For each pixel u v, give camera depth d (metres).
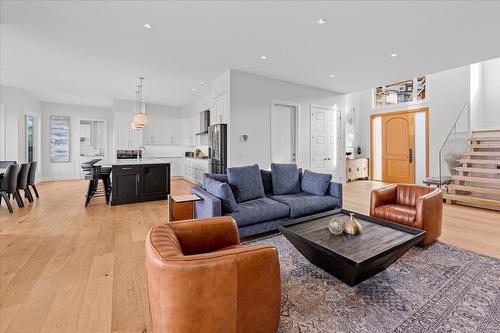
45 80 5.84
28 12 2.96
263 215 3.04
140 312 1.75
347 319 1.67
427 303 1.82
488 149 5.47
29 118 7.71
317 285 2.08
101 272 2.29
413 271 2.28
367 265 1.73
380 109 8.38
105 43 3.82
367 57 4.32
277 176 3.84
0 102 6.30
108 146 9.37
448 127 6.58
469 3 2.78
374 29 3.36
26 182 5.04
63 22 3.19
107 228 3.54
